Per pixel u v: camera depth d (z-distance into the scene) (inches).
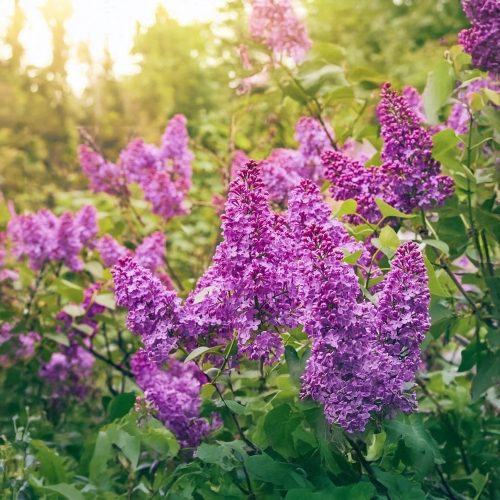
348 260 36.0
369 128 55.8
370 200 41.7
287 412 38.7
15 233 68.2
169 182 68.8
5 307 67.7
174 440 43.5
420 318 34.1
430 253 44.8
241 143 86.2
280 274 34.6
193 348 37.4
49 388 68.2
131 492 44.8
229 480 40.6
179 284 68.4
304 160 56.8
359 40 267.3
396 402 34.3
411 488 36.5
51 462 46.1
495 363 44.6
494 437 49.3
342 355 33.1
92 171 72.6
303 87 58.4
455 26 235.3
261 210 34.8
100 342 71.0
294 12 59.2
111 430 43.3
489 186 50.4
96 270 66.2
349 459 40.4
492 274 46.0
